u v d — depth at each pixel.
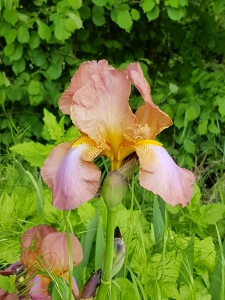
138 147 0.26
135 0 0.86
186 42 0.91
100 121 0.26
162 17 0.91
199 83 0.82
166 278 0.38
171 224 0.50
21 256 0.31
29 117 0.83
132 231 0.40
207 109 0.80
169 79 0.93
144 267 0.37
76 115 0.25
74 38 0.88
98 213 0.41
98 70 0.27
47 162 0.27
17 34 0.75
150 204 0.57
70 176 0.25
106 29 0.89
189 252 0.38
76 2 0.72
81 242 0.40
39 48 0.81
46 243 0.30
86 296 0.27
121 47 0.91
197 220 0.49
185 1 0.75
